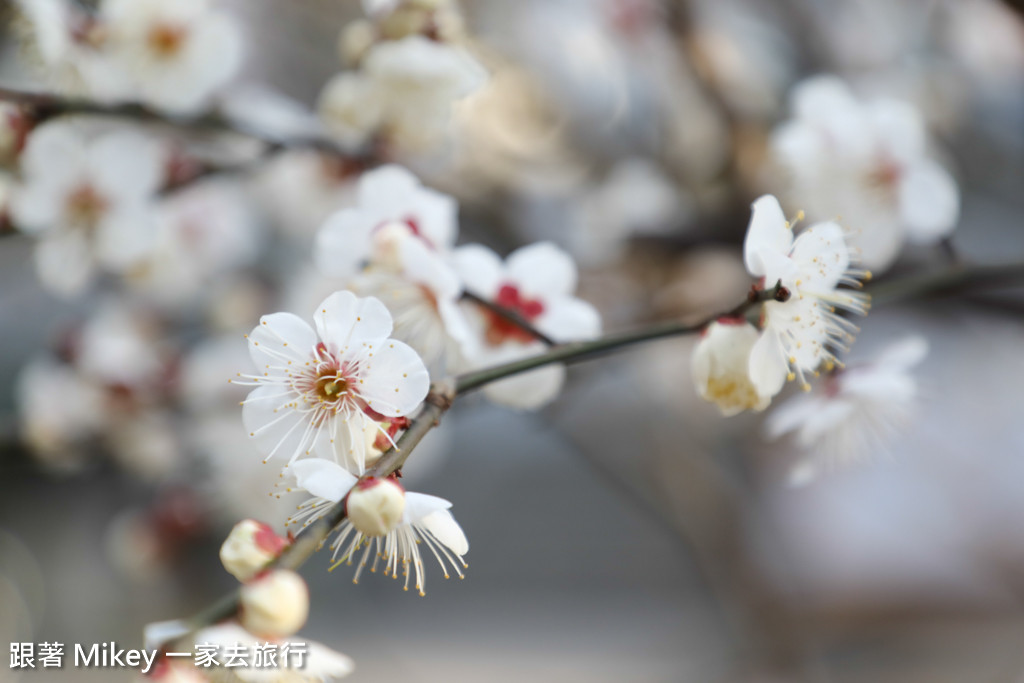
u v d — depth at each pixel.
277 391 0.41
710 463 0.74
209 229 0.65
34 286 0.76
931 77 0.75
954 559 0.97
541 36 0.75
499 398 0.45
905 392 0.45
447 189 0.63
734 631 0.74
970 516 0.88
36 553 1.02
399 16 0.48
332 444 0.41
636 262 0.73
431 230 0.45
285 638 0.39
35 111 0.48
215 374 0.69
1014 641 0.82
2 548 1.02
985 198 0.75
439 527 0.40
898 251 0.50
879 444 0.46
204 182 0.53
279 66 0.73
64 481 1.07
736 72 0.71
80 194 0.49
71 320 0.77
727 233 0.69
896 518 0.98
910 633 0.82
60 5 0.48
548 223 0.72
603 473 0.72
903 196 0.48
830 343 0.44
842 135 0.48
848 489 0.98
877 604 0.95
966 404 0.79
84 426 0.69
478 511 1.16
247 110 0.51
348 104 0.49
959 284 0.47
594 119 0.77
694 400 0.78
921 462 0.85
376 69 0.48
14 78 0.54
